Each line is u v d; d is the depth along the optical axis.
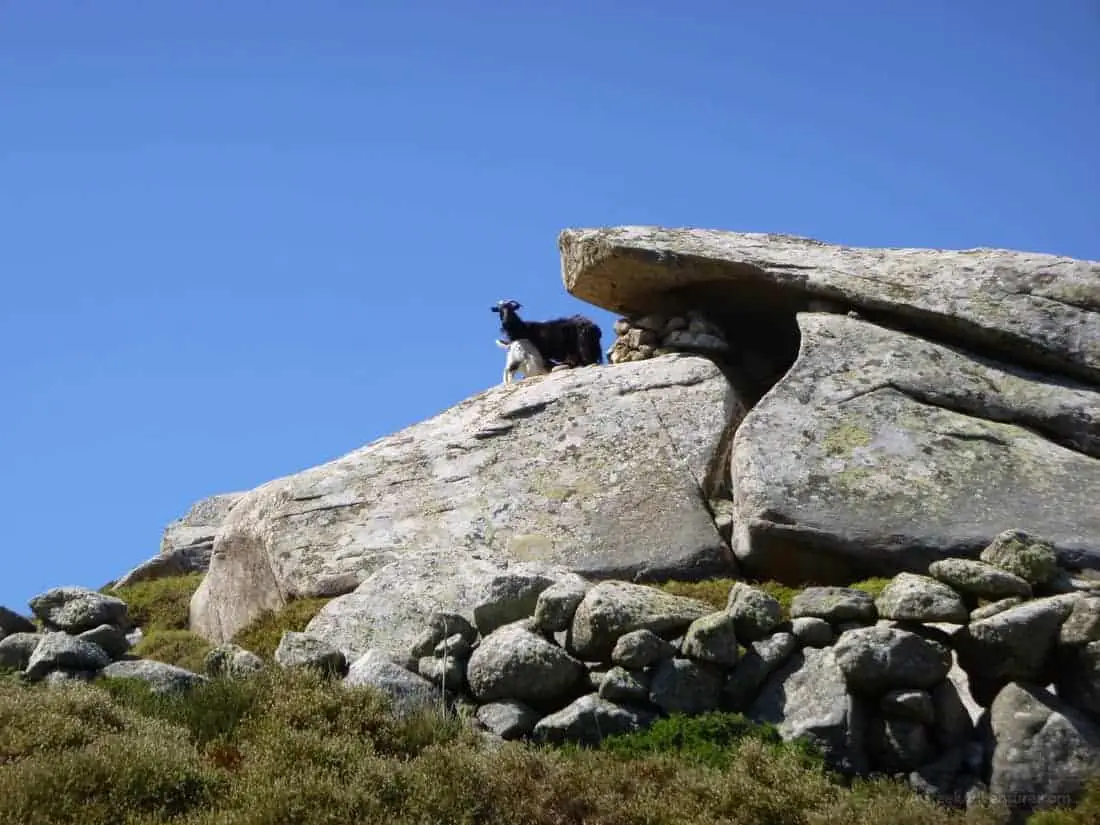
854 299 24.92
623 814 15.56
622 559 22.14
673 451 23.61
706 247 26.38
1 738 16.19
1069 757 16.70
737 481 22.42
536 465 23.92
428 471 24.36
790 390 23.41
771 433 22.64
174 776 15.52
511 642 18.20
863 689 17.45
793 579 21.61
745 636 18.23
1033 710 17.08
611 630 18.17
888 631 17.53
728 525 22.61
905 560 21.11
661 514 22.66
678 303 27.33
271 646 21.38
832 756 17.08
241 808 15.13
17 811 14.56
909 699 17.08
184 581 27.44
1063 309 24.14
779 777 15.89
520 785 15.91
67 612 20.59
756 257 26.02
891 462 22.14
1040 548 18.89
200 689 18.00
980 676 17.73
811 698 17.52
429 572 21.33
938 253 26.23
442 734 17.11
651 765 16.38
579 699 17.75
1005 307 24.25
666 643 18.05
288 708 17.23
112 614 20.72
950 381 23.48
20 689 17.72
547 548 22.50
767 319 26.92
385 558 22.91
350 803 15.17
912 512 21.44
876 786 16.61
